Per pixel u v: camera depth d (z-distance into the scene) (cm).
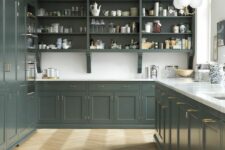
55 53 673
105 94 613
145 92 612
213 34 559
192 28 639
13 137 447
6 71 420
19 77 485
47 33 636
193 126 254
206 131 216
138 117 614
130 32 639
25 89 521
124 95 613
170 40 648
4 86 411
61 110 614
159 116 451
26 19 537
